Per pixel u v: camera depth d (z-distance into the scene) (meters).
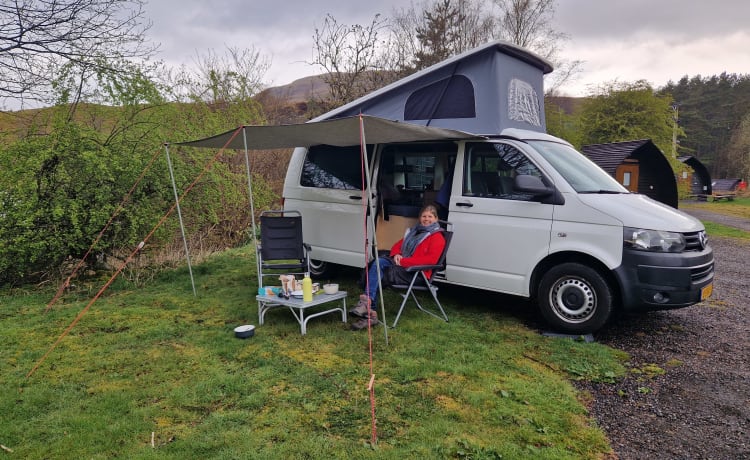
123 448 2.65
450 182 5.16
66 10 6.68
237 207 9.85
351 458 2.56
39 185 5.98
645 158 13.12
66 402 3.19
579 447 2.73
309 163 6.42
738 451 2.74
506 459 2.57
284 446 2.66
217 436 2.76
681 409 3.21
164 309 5.31
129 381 3.51
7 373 3.67
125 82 6.76
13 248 5.63
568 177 4.57
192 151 7.35
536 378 3.56
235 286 6.30
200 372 3.64
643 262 4.04
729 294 6.32
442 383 3.45
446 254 4.94
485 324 4.74
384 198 5.73
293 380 3.49
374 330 4.52
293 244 5.82
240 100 11.57
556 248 4.40
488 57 5.22
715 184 35.69
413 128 4.14
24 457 2.58
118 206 6.20
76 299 5.77
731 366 3.90
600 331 4.69
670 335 4.60
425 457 2.57
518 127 5.46
